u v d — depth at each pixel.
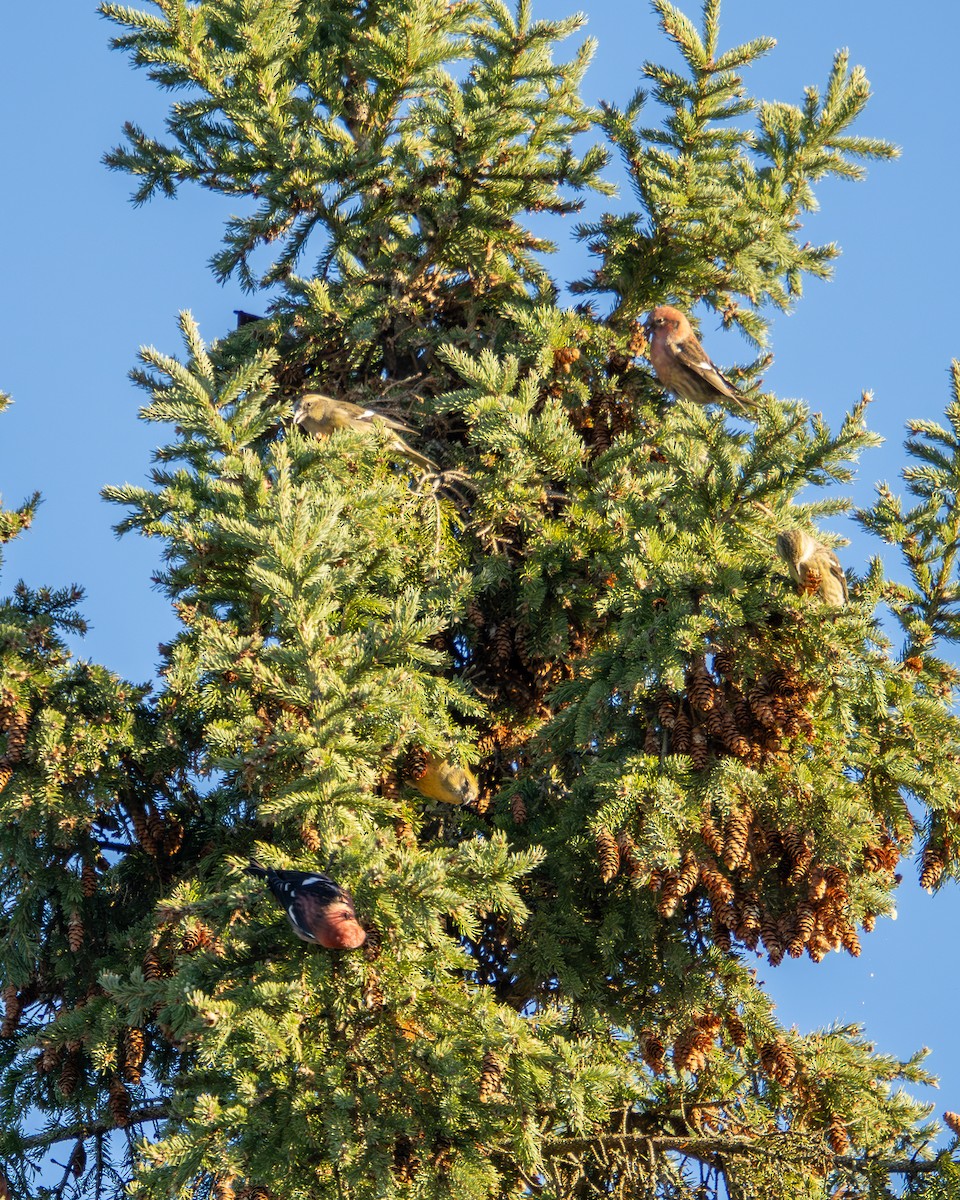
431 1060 13.34
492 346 23.47
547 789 18.94
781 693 15.80
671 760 15.68
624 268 22.38
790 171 21.97
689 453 17.02
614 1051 17.78
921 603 19.30
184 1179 13.00
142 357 17.17
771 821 15.77
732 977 16.84
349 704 14.27
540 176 22.52
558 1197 16.41
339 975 13.80
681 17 21.61
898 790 16.70
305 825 14.74
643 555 16.39
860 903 16.22
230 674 15.94
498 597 20.52
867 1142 17.86
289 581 14.95
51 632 17.41
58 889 17.66
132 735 17.11
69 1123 18.42
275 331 23.66
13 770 16.89
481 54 22.84
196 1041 13.88
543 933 17.64
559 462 19.08
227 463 17.08
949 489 19.86
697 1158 18.41
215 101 22.52
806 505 18.70
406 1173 13.25
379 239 24.69
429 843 18.00
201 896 15.68
